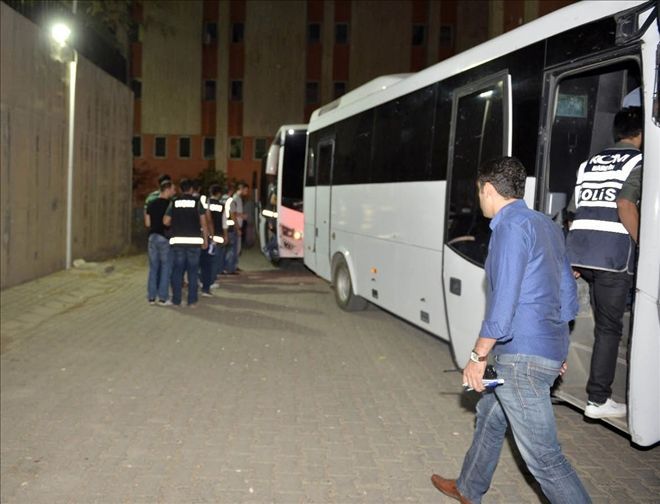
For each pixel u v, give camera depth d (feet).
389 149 30.99
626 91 19.34
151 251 39.81
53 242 50.08
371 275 33.37
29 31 44.52
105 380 24.06
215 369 25.75
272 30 142.41
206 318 36.04
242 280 53.06
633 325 15.02
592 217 16.99
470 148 22.91
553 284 12.28
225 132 143.02
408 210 28.60
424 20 140.46
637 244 15.23
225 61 142.31
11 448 17.83
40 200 47.19
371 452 17.80
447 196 24.13
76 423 19.70
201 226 38.99
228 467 16.70
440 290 25.70
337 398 22.44
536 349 12.19
